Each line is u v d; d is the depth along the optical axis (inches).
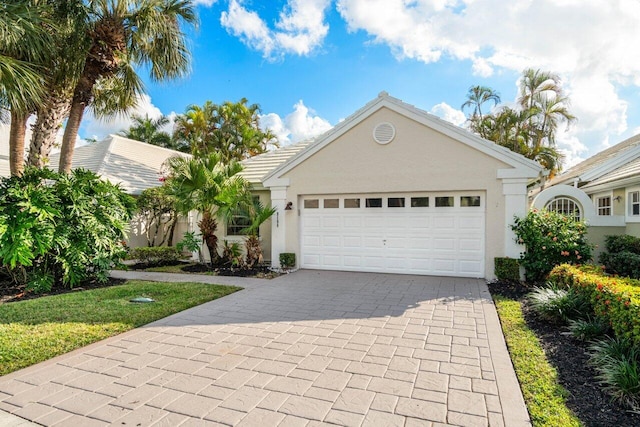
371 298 301.9
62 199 345.1
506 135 868.0
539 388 146.9
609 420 124.6
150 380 157.0
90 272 378.3
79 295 315.9
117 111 502.9
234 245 476.4
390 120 408.2
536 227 349.4
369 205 429.1
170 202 606.9
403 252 414.9
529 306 271.7
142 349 192.9
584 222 362.0
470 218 387.9
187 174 443.8
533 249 350.0
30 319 242.7
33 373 164.4
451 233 395.2
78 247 345.1
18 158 418.0
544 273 347.9
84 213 348.8
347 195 438.0
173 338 209.3
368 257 430.3
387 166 410.6
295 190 454.3
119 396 143.4
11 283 351.3
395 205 418.3
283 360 177.0
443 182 388.8
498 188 370.6
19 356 181.6
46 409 134.4
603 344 174.6
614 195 514.6
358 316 251.1
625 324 171.2
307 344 198.5
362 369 166.2
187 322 239.8
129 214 412.5
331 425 122.6
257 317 250.5
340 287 347.3
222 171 458.9
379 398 140.2
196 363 174.4
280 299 302.4
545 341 201.8
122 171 682.2
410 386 149.7
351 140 426.3
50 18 365.1
